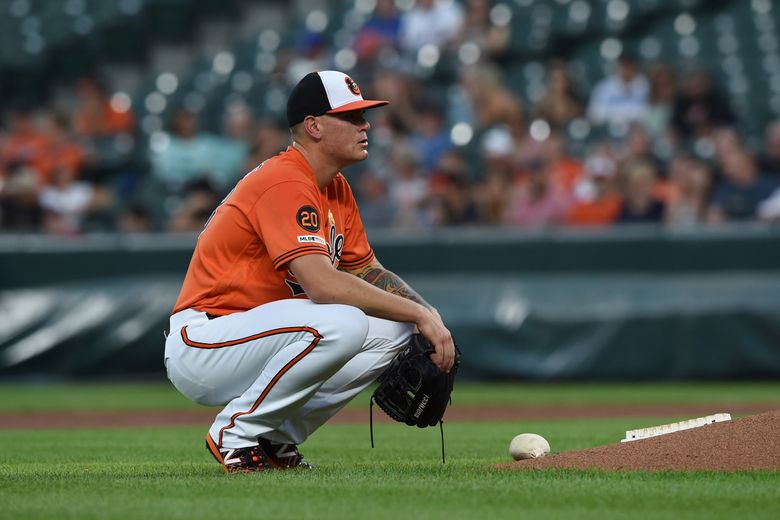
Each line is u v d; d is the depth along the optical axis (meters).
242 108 50.06
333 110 13.25
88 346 39.50
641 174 40.22
